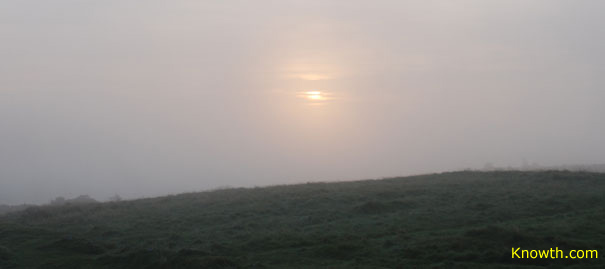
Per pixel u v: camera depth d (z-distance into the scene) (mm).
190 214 29859
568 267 15219
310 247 19922
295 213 28141
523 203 25250
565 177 33219
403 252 18031
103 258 19766
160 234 25125
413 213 25000
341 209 27828
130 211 32844
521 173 36938
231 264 17656
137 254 19312
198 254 18750
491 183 32969
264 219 26891
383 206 27141
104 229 26906
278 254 19328
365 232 21828
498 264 16125
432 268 16109
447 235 19875
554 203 24703
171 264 17906
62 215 33750
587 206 23922
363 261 17469
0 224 28438
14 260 20469
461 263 16359
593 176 32906
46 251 21969
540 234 18594
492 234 18547
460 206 25719
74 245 22297
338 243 19781
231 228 25062
